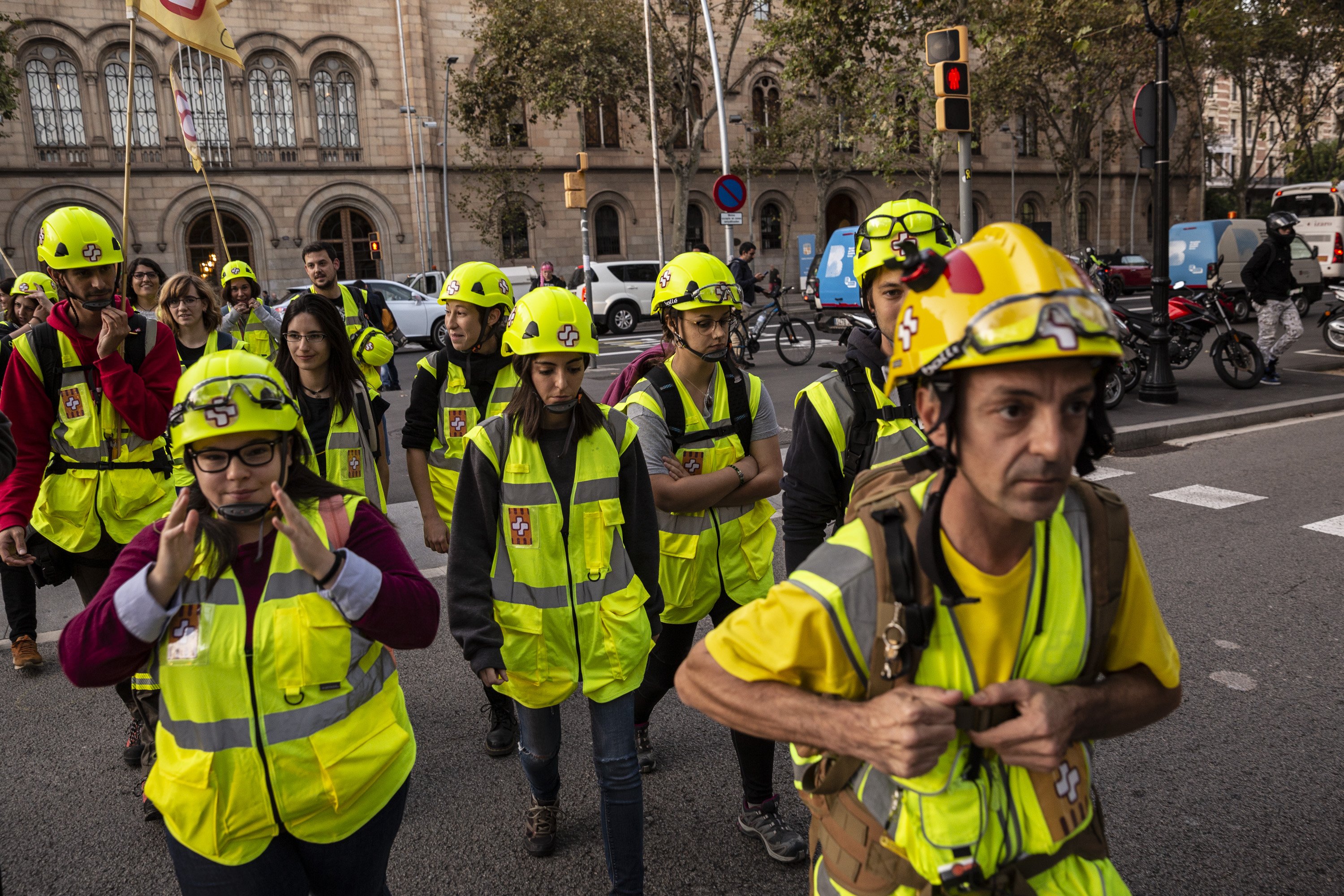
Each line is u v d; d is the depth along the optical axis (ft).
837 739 4.14
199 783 6.05
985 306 3.53
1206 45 104.88
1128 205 154.10
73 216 11.36
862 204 134.00
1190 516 21.68
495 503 8.82
